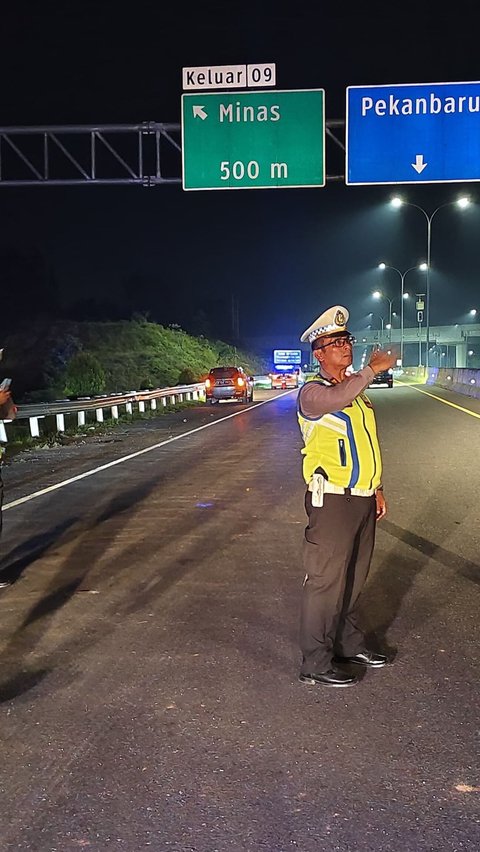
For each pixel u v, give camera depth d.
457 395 35.12
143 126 19.30
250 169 19.48
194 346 63.94
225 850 3.25
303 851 3.24
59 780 3.80
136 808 3.56
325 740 4.13
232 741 4.14
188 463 14.88
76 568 7.59
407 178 19.14
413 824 3.41
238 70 17.92
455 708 4.48
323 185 19.47
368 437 4.78
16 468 14.98
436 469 13.12
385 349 4.55
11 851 3.28
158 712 4.49
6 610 6.38
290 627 5.82
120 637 5.70
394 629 5.78
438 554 7.87
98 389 37.25
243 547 8.26
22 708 4.58
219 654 5.32
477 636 5.62
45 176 19.53
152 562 7.74
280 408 30.77
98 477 13.41
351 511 4.73
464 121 18.91
